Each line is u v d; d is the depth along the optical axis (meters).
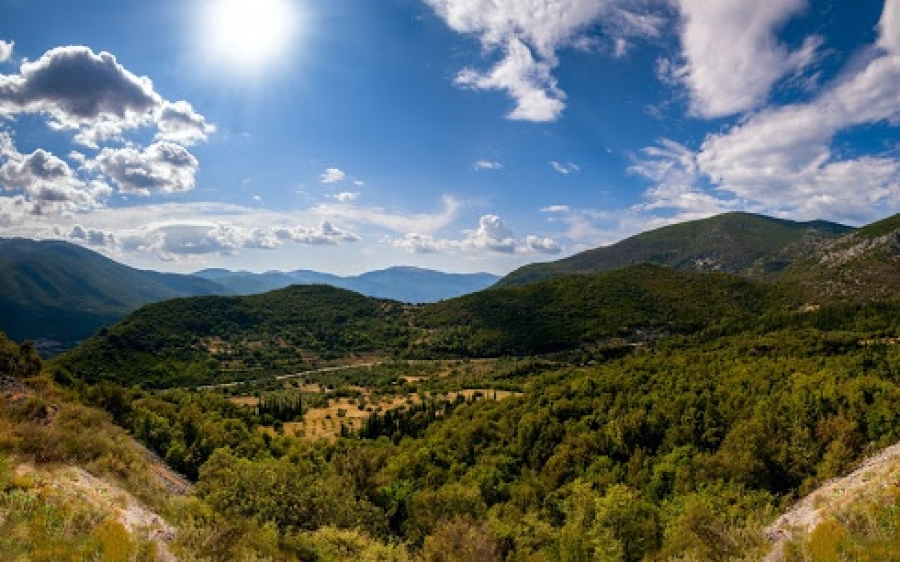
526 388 138.25
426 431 110.25
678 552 30.19
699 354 117.19
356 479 66.44
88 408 35.00
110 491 22.75
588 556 42.97
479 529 44.72
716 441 69.75
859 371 78.19
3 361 36.91
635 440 77.31
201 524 24.83
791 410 66.12
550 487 72.56
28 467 20.88
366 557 36.66
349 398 155.25
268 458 75.25
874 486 21.95
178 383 185.62
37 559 14.78
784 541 21.83
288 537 32.16
